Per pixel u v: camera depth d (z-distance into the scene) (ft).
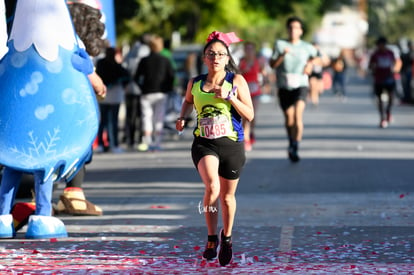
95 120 67.46
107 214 77.97
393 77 176.86
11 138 64.69
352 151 129.59
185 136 169.17
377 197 85.71
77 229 70.33
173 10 285.84
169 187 95.81
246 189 92.79
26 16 66.03
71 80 65.82
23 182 83.20
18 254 60.03
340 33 608.19
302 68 113.39
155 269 54.54
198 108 55.42
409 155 123.54
